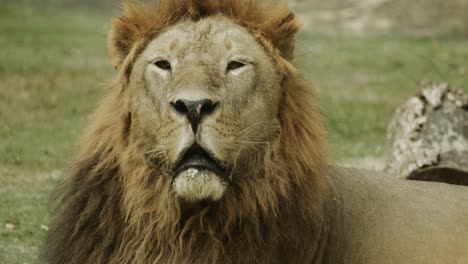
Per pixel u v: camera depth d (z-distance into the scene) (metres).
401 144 17.86
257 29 10.26
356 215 11.02
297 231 10.15
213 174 9.38
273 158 9.95
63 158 22.06
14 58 36.41
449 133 17.91
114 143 10.12
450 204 11.21
